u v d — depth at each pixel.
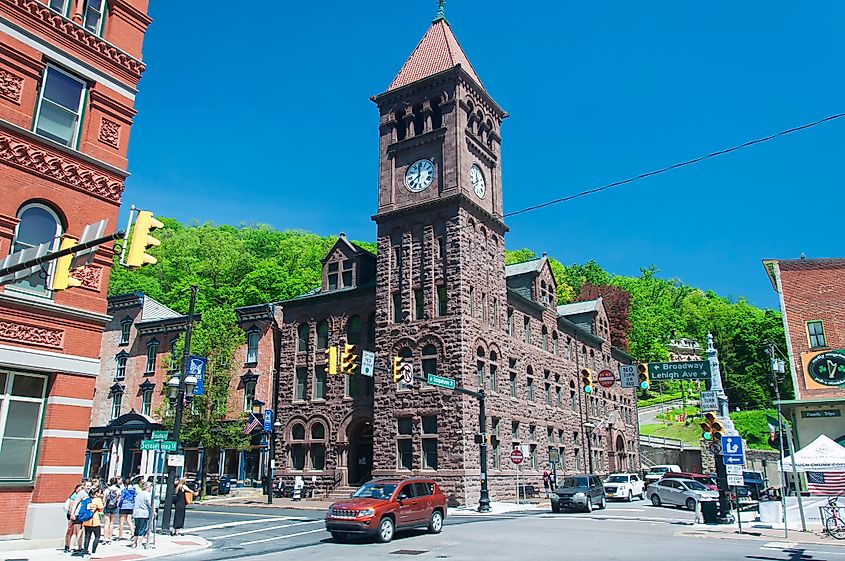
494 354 43.81
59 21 21.00
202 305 76.69
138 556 19.00
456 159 43.06
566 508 35.38
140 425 50.78
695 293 158.00
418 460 39.38
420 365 40.91
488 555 18.72
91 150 21.39
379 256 44.69
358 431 45.12
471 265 42.56
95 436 54.19
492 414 42.03
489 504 34.94
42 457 19.19
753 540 22.98
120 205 22.02
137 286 81.31
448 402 39.22
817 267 40.38
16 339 18.98
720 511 29.08
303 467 45.62
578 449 55.25
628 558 18.06
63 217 20.39
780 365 40.22
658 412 95.56
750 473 47.00
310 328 48.22
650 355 119.19
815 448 26.25
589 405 59.00
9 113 19.39
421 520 24.05
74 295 20.55
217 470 50.69
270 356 50.56
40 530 18.78
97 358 20.81
